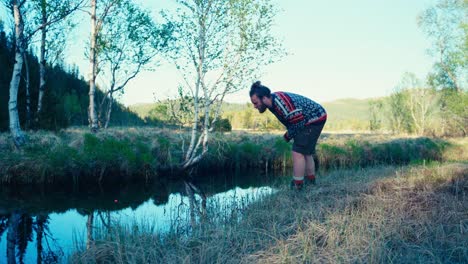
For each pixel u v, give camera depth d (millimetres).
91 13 16531
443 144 21703
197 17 11859
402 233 4328
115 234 5035
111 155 11836
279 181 11930
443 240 4078
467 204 5223
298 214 5156
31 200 8898
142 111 41000
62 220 7086
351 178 8117
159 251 4371
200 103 13156
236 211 6367
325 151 17828
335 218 4812
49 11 13273
